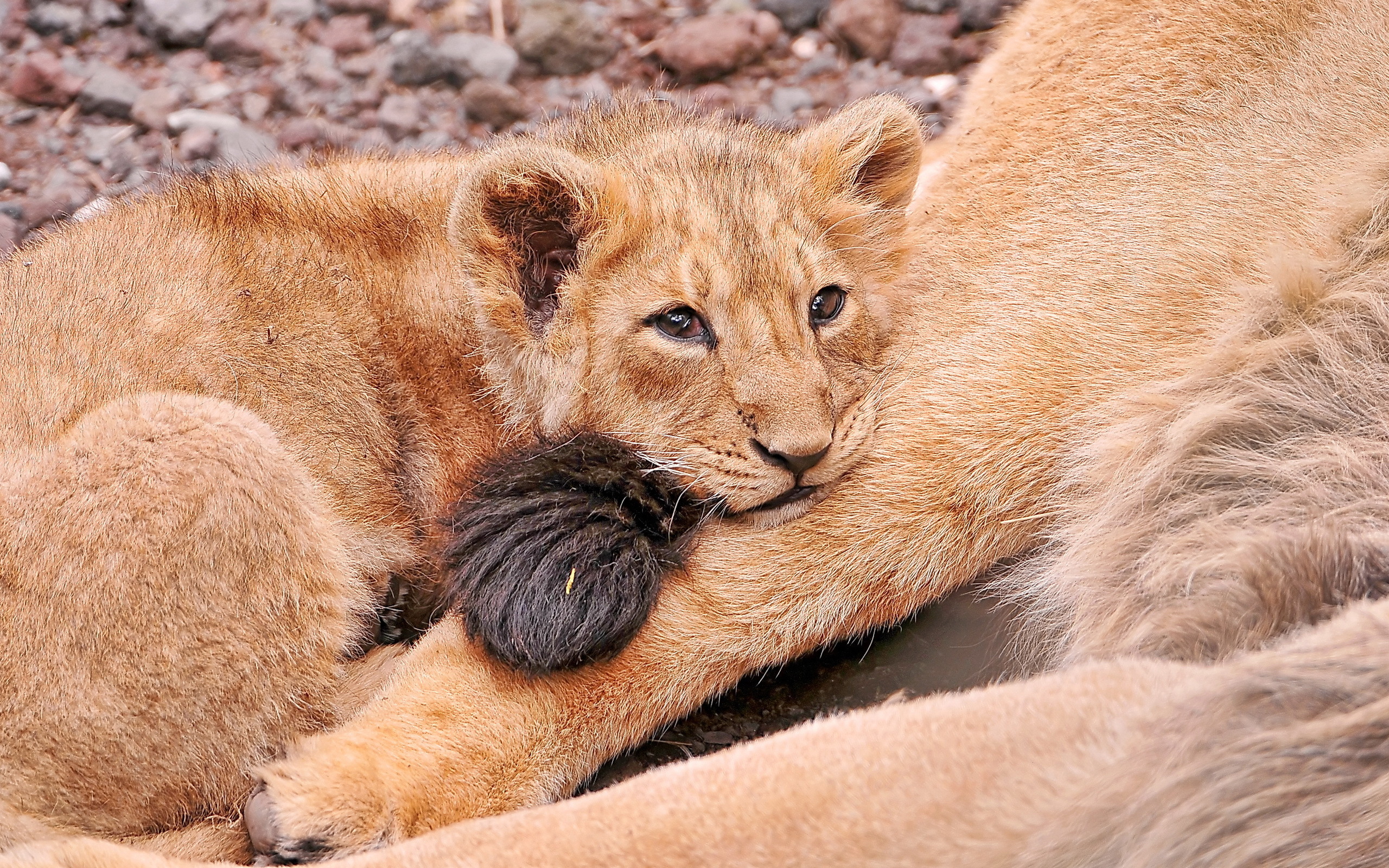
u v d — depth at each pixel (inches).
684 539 292.0
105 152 470.0
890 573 283.0
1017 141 316.2
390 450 341.4
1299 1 302.2
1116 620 262.4
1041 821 185.9
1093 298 288.8
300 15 514.6
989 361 288.5
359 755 255.4
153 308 318.0
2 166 462.6
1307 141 290.0
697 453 305.4
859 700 292.2
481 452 335.9
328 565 290.2
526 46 502.6
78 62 496.7
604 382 321.7
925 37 508.4
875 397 305.4
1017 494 283.3
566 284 328.8
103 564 266.8
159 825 274.5
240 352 323.0
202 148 470.9
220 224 344.8
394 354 344.5
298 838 245.1
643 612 275.4
